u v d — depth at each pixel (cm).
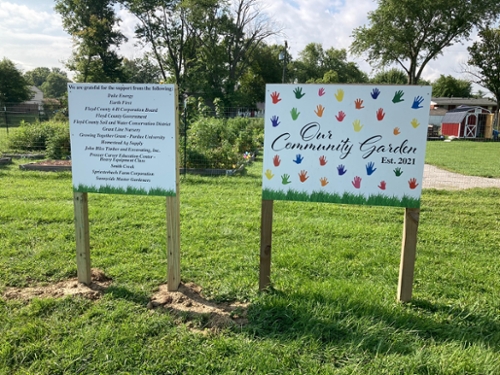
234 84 4994
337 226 598
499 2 3806
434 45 4150
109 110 354
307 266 440
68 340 289
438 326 318
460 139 3441
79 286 381
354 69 7962
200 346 286
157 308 341
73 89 355
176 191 361
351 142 343
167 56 5112
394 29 4094
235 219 624
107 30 4875
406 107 331
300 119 346
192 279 404
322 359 276
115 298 356
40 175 1012
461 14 3881
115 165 364
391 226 609
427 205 780
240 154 1434
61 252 464
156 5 4628
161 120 350
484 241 554
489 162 1605
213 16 4709
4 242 492
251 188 896
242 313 336
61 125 1645
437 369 263
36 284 387
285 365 268
